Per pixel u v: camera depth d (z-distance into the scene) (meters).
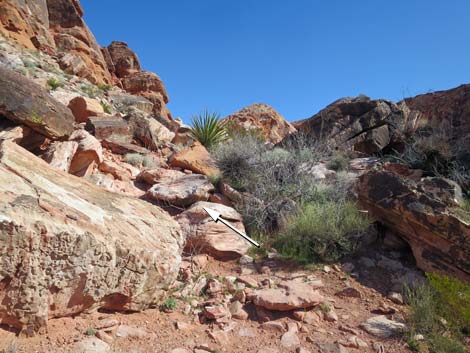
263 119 25.61
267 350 3.39
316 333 3.77
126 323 3.60
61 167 6.41
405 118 12.80
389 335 3.78
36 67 17.89
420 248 5.27
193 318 3.90
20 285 2.95
